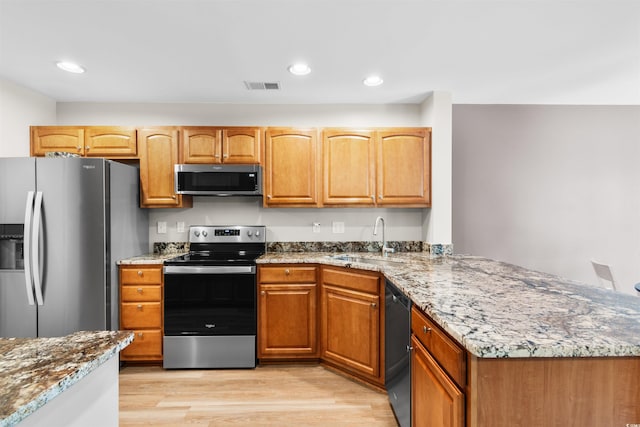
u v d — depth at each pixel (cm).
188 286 257
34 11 169
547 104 328
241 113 314
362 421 191
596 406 91
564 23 181
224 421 191
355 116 315
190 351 257
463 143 338
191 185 274
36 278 223
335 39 198
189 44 204
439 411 115
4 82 256
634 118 342
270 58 222
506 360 92
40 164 228
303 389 226
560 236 343
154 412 199
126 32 190
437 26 184
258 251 310
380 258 264
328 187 286
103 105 309
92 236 234
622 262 344
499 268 211
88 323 234
